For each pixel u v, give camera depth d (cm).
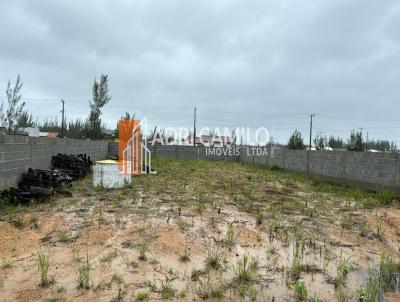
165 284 314
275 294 308
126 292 295
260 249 425
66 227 480
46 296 283
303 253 417
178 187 927
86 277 307
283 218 596
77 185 889
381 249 451
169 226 502
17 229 457
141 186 927
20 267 338
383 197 799
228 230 495
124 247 404
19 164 731
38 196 640
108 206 634
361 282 342
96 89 2378
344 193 916
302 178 1341
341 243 467
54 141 1013
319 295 309
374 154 956
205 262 372
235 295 302
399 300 310
